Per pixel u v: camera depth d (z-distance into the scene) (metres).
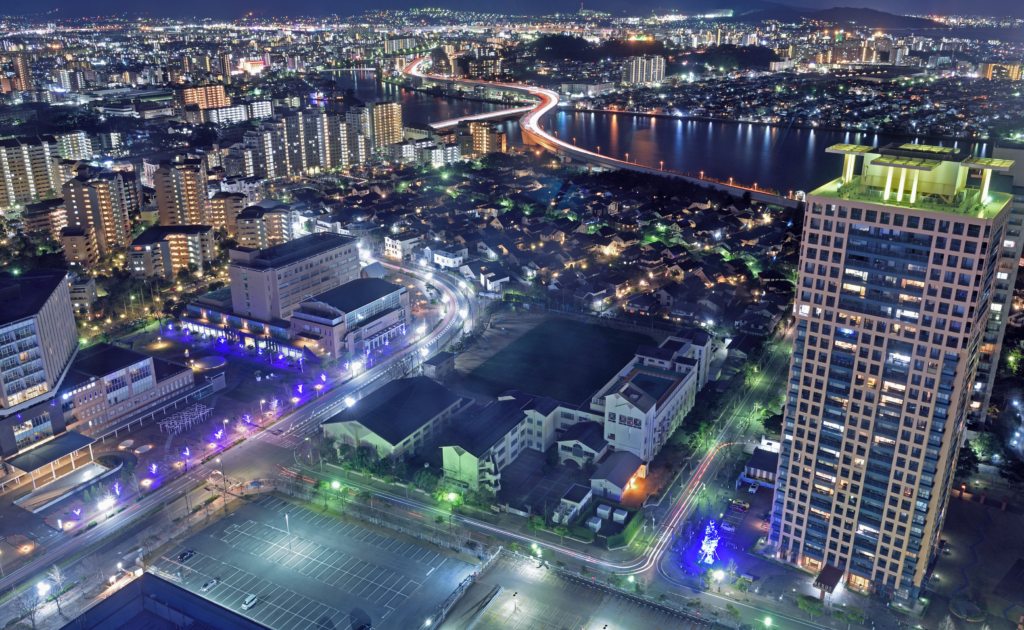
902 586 179.00
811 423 179.75
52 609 184.62
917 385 162.88
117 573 196.00
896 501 173.12
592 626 176.62
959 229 149.50
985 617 174.88
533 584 190.50
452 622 177.75
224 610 177.38
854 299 165.62
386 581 191.88
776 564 195.12
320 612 181.00
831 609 179.00
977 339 165.25
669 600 184.25
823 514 185.00
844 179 173.00
